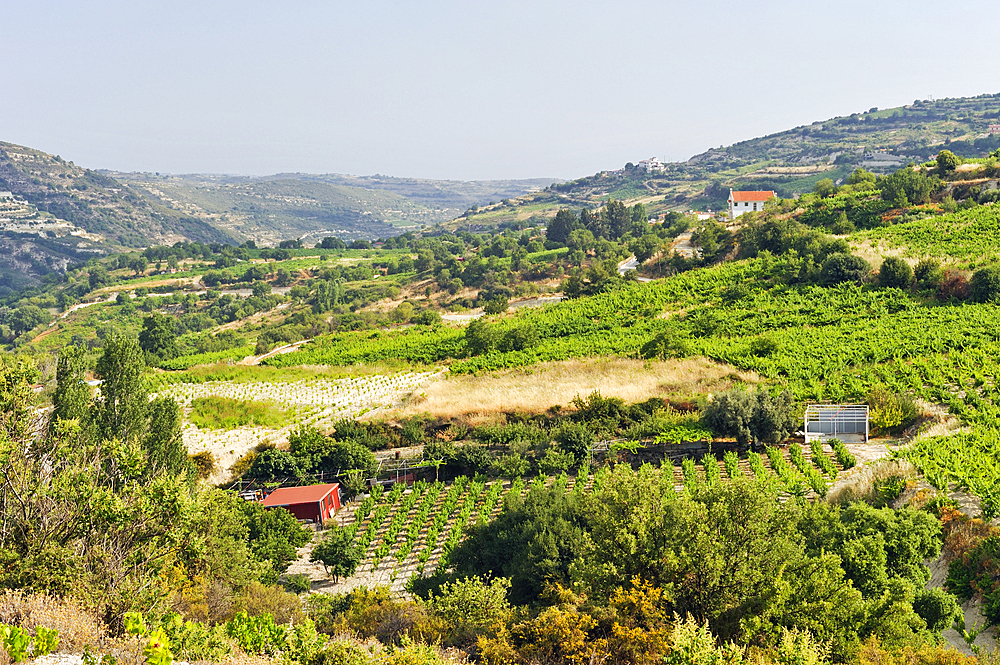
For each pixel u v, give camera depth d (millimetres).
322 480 47531
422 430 50844
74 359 38875
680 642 15422
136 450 19891
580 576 20438
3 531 17266
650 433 45781
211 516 24891
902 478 32281
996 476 29734
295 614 24531
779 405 43531
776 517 19328
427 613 23797
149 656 12695
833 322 64750
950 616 21156
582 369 61094
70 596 15844
